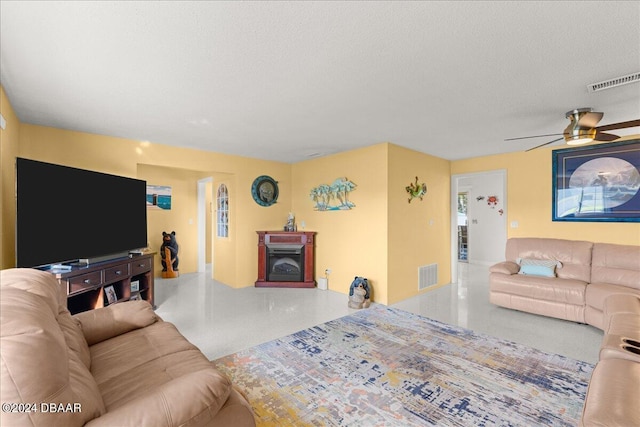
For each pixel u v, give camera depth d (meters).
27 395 0.83
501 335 3.08
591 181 4.10
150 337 1.93
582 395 2.07
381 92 2.49
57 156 3.39
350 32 1.68
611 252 3.50
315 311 3.86
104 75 2.18
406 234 4.47
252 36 1.72
